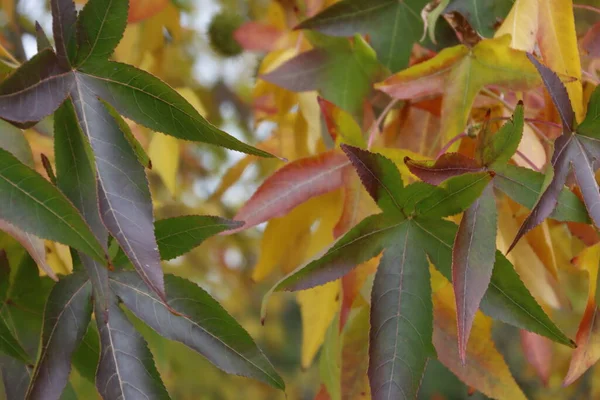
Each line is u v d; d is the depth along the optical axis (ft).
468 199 2.27
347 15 2.80
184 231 2.33
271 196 2.62
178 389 7.50
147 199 2.17
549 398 8.63
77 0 3.37
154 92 2.21
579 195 2.44
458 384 11.64
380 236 2.34
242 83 6.07
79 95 2.19
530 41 2.58
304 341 2.84
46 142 2.84
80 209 2.18
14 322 2.41
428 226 2.33
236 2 4.86
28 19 5.34
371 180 2.31
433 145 2.80
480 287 2.23
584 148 2.30
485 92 2.68
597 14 2.88
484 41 2.59
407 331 2.32
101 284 2.22
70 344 2.24
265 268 2.85
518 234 2.20
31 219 2.09
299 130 3.15
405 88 2.62
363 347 2.67
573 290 3.94
